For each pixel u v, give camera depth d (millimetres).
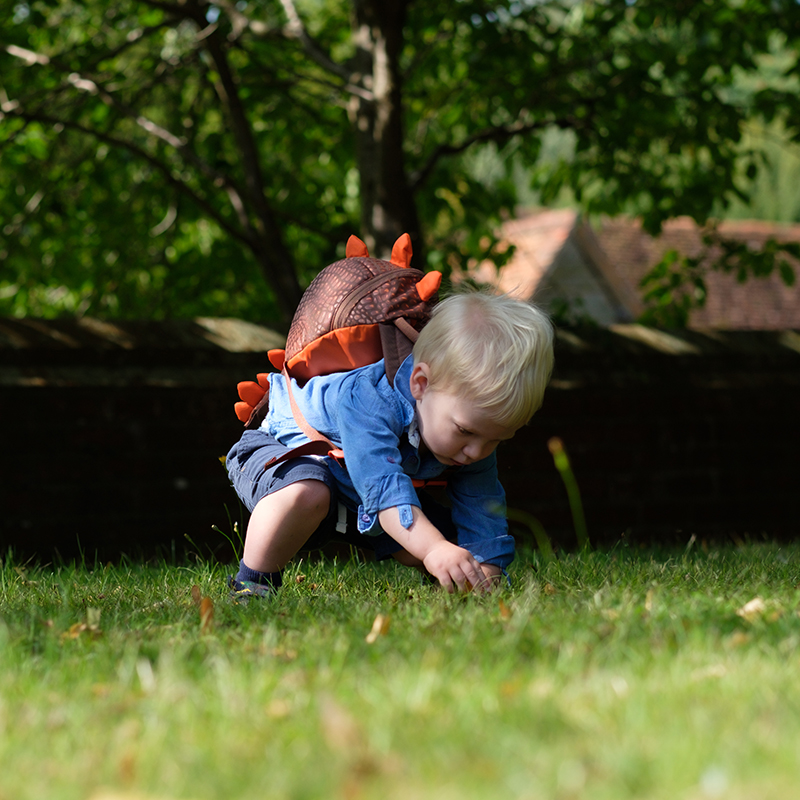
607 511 8172
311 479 3002
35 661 2088
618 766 1320
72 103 9469
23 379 6762
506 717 1568
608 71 9070
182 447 7195
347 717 1530
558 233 20703
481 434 2840
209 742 1496
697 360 8555
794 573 3633
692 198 9406
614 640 2121
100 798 1301
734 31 8680
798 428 8789
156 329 7301
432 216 9984
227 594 3191
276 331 7641
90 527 6926
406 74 8906
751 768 1325
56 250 10383
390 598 3113
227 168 9828
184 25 9789
